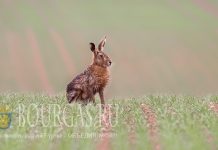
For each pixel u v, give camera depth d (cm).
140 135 6025
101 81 8075
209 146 5650
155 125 6706
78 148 5697
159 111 7338
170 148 5497
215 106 7912
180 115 6994
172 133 6016
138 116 7038
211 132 6225
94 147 5800
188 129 6194
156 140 6009
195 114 7150
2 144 5822
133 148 5759
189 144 5653
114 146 5794
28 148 5728
